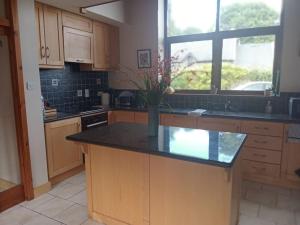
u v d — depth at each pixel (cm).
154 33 418
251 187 308
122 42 453
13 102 265
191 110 388
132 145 187
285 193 292
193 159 159
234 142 195
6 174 292
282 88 340
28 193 274
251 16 365
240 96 375
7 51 259
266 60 364
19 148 269
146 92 210
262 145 314
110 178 218
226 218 173
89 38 387
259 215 244
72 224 231
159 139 204
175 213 192
